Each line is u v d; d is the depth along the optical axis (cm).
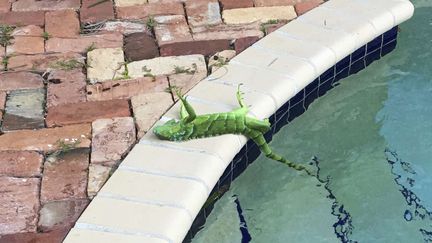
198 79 182
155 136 161
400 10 207
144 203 143
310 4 212
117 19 207
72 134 166
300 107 190
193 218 144
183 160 154
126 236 136
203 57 190
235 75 180
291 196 170
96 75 184
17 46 195
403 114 194
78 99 176
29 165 157
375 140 186
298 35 195
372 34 200
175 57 190
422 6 228
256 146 175
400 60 210
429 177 176
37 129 168
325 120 192
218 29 202
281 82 178
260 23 204
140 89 179
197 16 207
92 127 168
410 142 186
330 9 207
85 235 136
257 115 168
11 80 183
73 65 188
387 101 198
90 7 212
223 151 157
